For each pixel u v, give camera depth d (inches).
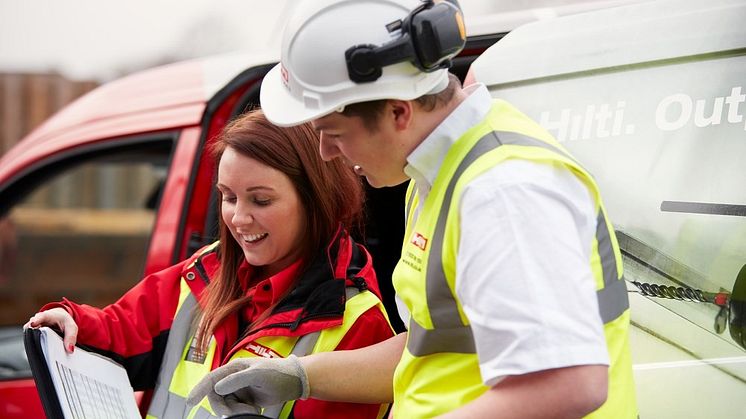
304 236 112.9
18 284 429.7
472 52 137.9
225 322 114.5
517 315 75.6
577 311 76.2
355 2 84.5
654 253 105.1
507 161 80.4
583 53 111.1
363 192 117.1
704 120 103.7
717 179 103.0
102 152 167.6
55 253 434.3
